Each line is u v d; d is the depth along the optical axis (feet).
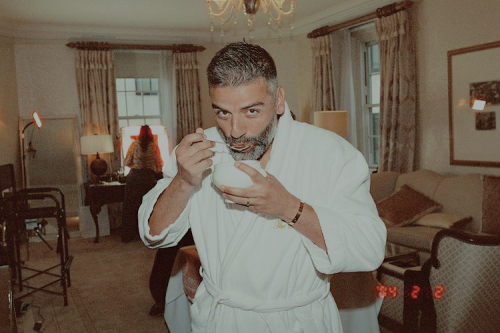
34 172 21.83
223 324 3.97
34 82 21.85
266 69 3.41
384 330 10.17
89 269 16.62
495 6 14.46
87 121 22.35
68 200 22.39
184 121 24.29
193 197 4.22
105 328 11.44
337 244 3.43
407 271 9.14
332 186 3.89
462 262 7.88
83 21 21.04
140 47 23.20
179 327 8.22
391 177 17.22
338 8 20.18
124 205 20.56
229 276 3.88
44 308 12.82
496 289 8.05
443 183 15.31
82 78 22.20
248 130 3.50
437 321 8.52
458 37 15.76
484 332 8.29
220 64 3.37
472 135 15.51
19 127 21.53
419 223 14.69
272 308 3.85
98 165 21.74
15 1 17.19
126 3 18.07
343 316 6.88
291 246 3.82
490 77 14.74
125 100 24.07
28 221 21.07
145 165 20.61
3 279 5.48
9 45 21.03
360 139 21.48
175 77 24.06
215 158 4.36
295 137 4.08
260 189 3.21
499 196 13.19
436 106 16.87
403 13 17.06
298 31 23.70
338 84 21.38
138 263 17.30
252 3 11.46
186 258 7.97
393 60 17.62
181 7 19.07
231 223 3.99
